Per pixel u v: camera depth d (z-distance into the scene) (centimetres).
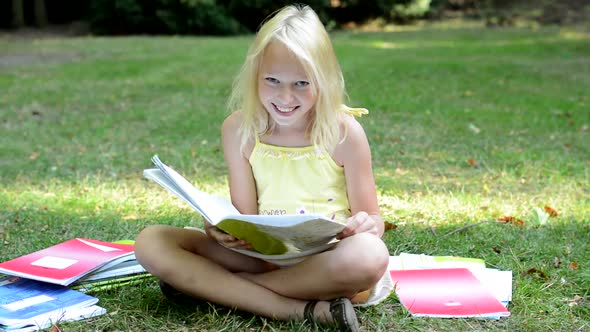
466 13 2564
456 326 273
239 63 1297
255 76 281
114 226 401
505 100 893
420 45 1758
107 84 1044
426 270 325
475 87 1009
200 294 276
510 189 491
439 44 1781
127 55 1474
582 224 405
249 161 299
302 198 292
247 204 302
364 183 290
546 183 506
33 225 405
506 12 2452
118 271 311
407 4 2506
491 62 1323
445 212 431
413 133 688
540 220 405
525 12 2422
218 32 2319
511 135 684
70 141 659
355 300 279
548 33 2009
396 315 283
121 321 272
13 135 687
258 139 295
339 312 256
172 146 635
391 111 811
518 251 359
